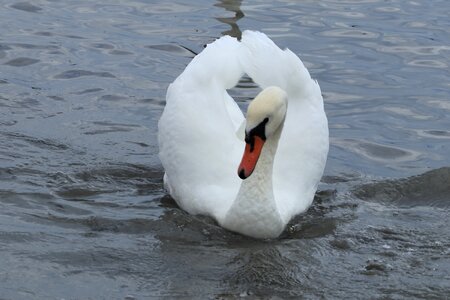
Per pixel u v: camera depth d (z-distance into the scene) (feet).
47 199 39.63
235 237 38.01
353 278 34.83
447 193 43.09
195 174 39.68
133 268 34.55
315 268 35.50
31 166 42.52
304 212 40.50
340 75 56.03
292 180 40.19
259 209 37.37
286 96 36.58
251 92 53.72
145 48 58.59
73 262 34.55
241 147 40.27
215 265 35.27
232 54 41.24
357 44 60.39
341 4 68.49
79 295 32.24
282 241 37.91
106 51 57.88
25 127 46.85
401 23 64.39
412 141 48.42
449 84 55.06
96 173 42.70
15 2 66.03
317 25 63.57
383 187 43.42
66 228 37.32
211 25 62.64
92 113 49.52
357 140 48.49
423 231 39.22
